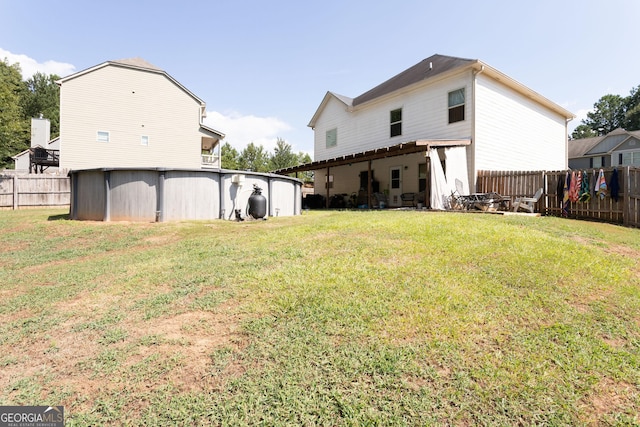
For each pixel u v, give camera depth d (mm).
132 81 18469
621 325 2631
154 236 6680
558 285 3355
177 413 1707
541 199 10102
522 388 1877
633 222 8211
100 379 2010
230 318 2717
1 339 2523
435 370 2016
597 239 5852
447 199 10562
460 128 11703
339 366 2045
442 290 3158
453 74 11859
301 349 2230
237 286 3389
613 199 8562
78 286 3730
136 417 1691
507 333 2451
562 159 16438
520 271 3703
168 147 19469
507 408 1734
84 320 2816
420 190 13523
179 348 2305
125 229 7301
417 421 1640
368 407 1729
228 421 1648
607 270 3900
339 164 14898
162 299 3174
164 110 19359
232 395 1832
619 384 1945
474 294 3090
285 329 2496
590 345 2320
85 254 5484
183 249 5352
